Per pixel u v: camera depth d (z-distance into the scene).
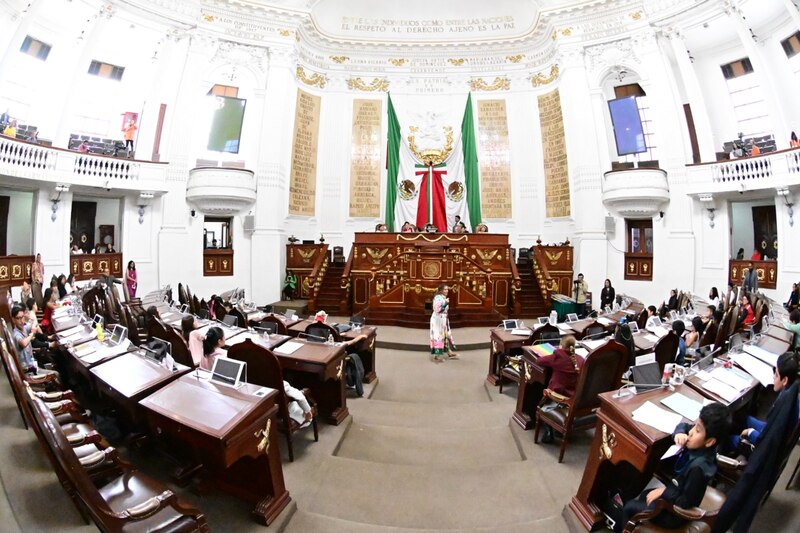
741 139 10.95
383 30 14.26
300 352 4.50
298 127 13.23
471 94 14.13
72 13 10.20
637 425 2.48
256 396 2.78
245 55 12.22
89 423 3.09
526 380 4.49
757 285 9.51
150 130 11.62
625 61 11.59
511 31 14.12
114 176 10.66
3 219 11.33
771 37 10.34
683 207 11.02
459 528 2.84
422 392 6.12
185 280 11.77
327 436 4.19
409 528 2.72
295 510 2.90
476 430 4.51
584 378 3.56
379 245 11.09
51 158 9.66
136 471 2.54
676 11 10.62
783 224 9.70
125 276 10.38
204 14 11.67
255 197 12.17
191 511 2.21
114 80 11.77
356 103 14.20
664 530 2.15
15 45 9.15
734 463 2.71
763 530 2.53
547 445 4.04
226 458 2.39
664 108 11.19
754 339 4.77
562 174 12.90
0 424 2.75
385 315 10.49
